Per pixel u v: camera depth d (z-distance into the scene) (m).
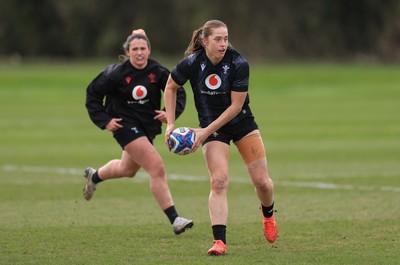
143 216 41.72
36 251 33.22
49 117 104.94
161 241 35.31
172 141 32.19
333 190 49.69
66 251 33.22
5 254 32.66
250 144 33.16
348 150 71.56
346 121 98.19
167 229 38.25
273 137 82.62
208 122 33.28
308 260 31.22
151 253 32.72
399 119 100.06
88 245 34.44
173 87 33.56
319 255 32.12
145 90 37.72
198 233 37.22
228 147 32.91
